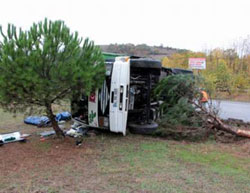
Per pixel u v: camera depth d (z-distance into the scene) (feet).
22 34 14.39
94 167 13.37
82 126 22.61
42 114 17.56
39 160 14.28
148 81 22.09
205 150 17.25
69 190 10.48
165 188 10.80
